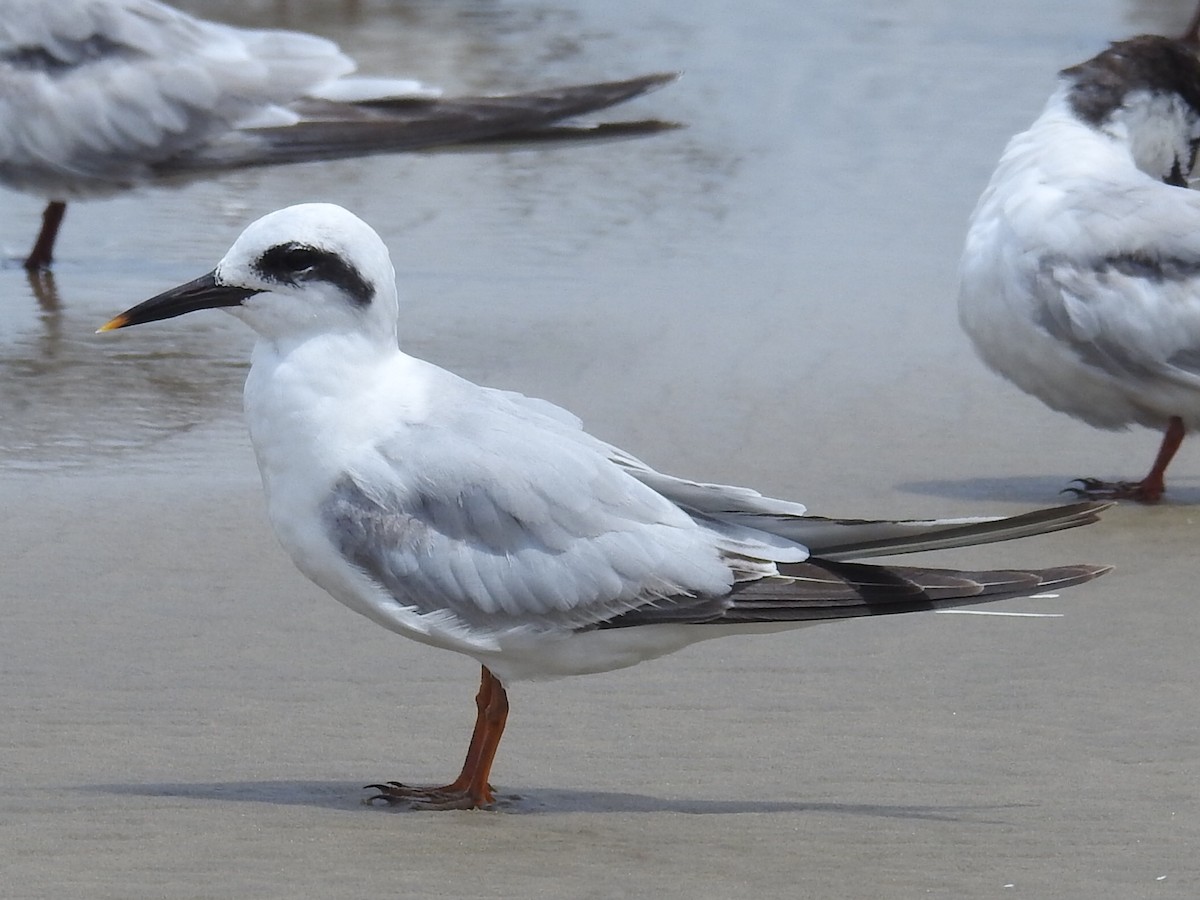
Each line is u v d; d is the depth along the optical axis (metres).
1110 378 13.55
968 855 7.64
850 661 10.22
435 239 20.50
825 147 25.17
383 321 8.59
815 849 7.71
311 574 8.67
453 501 8.37
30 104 18.84
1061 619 10.93
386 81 19.52
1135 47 14.40
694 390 15.54
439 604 8.38
